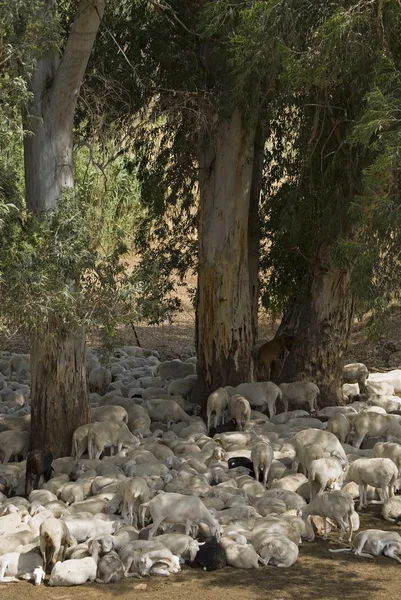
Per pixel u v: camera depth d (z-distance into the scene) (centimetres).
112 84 2525
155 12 2631
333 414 2622
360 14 2069
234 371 2758
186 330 4209
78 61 2100
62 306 1853
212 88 2595
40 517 1762
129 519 1775
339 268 2506
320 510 1770
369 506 1966
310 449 2014
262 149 2878
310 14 2175
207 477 2066
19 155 2225
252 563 1642
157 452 2216
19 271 1805
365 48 2102
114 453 2256
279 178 2966
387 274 2006
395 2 2055
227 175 2703
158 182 2856
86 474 2073
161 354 3812
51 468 2147
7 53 1719
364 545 1712
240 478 2031
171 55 2534
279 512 1845
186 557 1666
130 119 2631
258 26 2150
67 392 2238
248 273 2812
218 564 1641
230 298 2744
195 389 2802
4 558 1602
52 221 1916
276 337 2884
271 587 1566
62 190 2061
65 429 2239
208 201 2741
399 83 1970
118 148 2725
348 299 2748
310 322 2775
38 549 1630
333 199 2520
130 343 3959
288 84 2266
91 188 2172
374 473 1914
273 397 2639
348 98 2402
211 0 2462
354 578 1605
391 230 1920
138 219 3372
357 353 3700
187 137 2686
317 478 1909
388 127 1956
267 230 2919
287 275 2966
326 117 2544
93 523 1714
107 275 2009
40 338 2097
